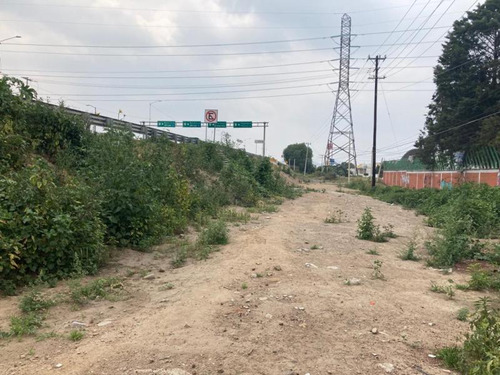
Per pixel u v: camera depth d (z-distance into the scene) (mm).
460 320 5246
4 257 5980
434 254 9070
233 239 10352
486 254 9258
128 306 5512
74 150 11922
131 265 7660
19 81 11242
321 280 6859
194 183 17641
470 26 30922
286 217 15812
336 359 3986
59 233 6559
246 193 19109
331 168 84000
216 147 24078
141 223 8891
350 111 58125
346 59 57625
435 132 32906
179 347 4148
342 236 11672
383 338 4555
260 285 6449
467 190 19578
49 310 5242
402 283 7023
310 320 5000
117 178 8867
